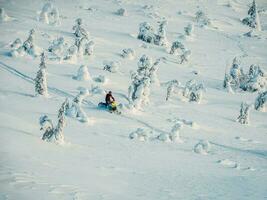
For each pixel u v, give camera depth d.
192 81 61.94
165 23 96.69
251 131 50.19
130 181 22.94
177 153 34.44
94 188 19.11
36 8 107.62
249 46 114.38
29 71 53.69
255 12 140.00
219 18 141.00
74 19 103.31
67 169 21.98
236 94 72.44
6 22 83.88
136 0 142.75
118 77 62.22
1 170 17.89
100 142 33.06
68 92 48.66
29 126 31.12
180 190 22.75
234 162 33.84
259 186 27.30
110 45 84.94
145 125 42.88
